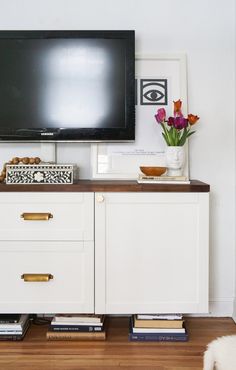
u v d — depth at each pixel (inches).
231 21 90.4
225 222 92.0
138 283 77.3
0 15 89.7
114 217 76.5
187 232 76.8
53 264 77.0
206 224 76.6
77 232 76.6
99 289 77.1
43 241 76.7
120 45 85.7
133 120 86.4
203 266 77.1
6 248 76.6
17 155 91.6
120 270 77.1
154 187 75.9
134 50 85.7
